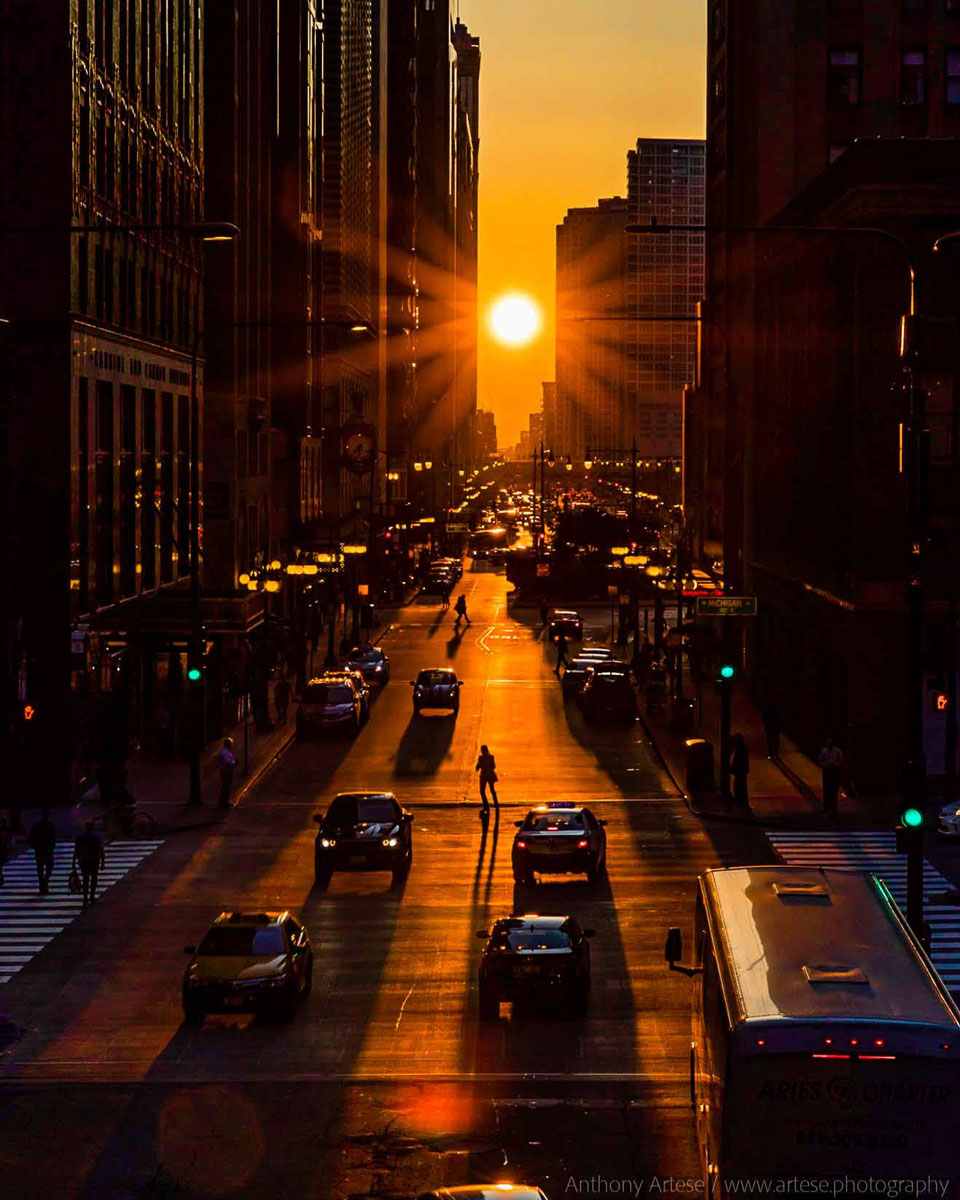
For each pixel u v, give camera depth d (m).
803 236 89.12
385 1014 41.72
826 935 25.58
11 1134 32.34
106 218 80.50
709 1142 24.92
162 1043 39.28
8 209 72.81
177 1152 31.20
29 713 66.81
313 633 134.00
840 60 108.25
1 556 72.19
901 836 42.00
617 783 78.00
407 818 59.56
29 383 72.38
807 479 88.19
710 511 142.00
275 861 61.53
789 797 73.62
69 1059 37.97
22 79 72.88
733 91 125.00
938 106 107.75
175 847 64.38
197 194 103.50
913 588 42.56
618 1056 37.88
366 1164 30.44
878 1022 22.06
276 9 152.00
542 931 41.88
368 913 53.06
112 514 81.25
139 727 88.12
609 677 97.50
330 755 87.00
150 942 49.53
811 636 85.38
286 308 156.50
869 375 73.12
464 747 89.19
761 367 110.25
